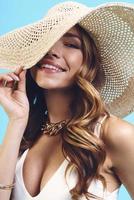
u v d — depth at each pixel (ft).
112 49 4.20
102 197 3.79
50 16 3.89
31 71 3.98
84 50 3.98
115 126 3.90
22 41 3.87
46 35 3.72
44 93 4.27
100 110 3.93
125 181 4.02
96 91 3.96
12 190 4.12
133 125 3.97
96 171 3.81
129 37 4.16
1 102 4.12
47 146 4.17
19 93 4.15
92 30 4.03
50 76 3.86
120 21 4.07
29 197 3.99
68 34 3.90
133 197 4.07
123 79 4.37
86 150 3.85
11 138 4.09
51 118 4.28
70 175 3.81
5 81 4.14
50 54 3.84
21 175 4.09
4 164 4.06
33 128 4.41
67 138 3.91
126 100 4.48
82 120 3.91
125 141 3.86
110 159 3.95
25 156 4.23
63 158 3.95
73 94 4.09
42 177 3.99
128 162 3.90
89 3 6.12
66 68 3.90
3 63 3.96
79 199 3.74
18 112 4.11
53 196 3.79
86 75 4.01
